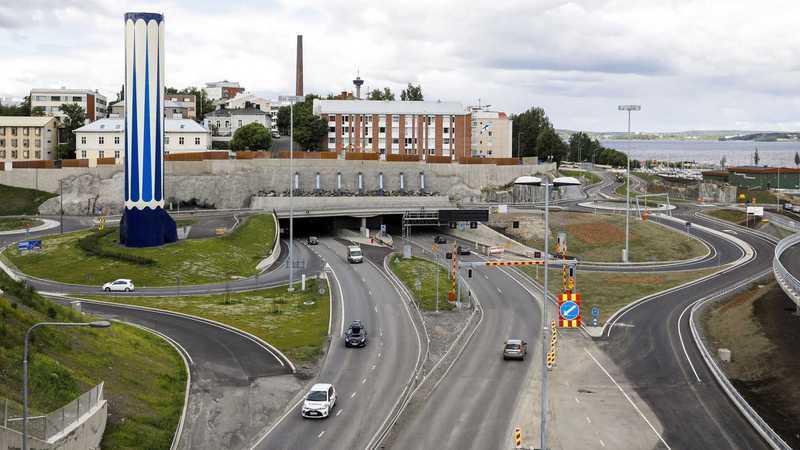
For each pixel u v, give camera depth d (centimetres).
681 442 6178
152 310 9938
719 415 6781
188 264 12481
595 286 12581
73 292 10975
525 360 8381
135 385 6531
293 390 7181
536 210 18912
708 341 9219
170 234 13550
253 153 18862
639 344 9081
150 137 13138
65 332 6744
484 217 16188
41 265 12406
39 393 5288
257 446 5862
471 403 6975
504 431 6316
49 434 4616
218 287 11675
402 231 17850
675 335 9469
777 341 8456
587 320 10269
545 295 5581
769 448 6053
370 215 17712
